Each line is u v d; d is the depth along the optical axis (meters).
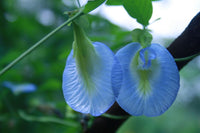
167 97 0.31
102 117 0.38
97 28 0.57
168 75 0.31
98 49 0.32
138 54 0.31
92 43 0.32
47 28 0.81
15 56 0.59
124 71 0.31
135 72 0.31
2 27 0.71
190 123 1.34
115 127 0.38
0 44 0.69
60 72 0.61
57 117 0.50
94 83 0.31
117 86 0.31
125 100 0.31
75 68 0.32
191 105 1.22
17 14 0.85
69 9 0.79
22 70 0.65
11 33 0.73
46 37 0.34
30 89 0.53
